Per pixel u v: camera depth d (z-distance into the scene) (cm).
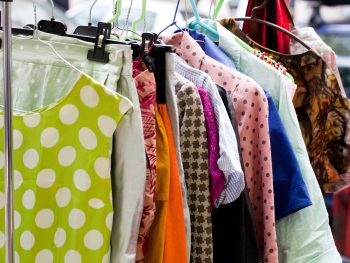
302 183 113
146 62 87
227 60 124
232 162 96
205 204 98
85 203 82
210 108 99
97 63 87
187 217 94
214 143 98
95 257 82
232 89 111
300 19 231
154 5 231
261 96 108
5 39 70
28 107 92
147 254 92
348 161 151
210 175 98
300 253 115
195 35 128
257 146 109
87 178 82
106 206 82
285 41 154
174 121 91
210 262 99
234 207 101
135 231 84
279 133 114
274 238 109
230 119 104
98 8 216
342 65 228
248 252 103
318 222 115
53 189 85
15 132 85
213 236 104
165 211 91
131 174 83
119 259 85
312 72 141
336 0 221
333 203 231
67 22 213
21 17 207
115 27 128
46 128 84
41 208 85
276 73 121
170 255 92
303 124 144
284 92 120
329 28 230
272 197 109
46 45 91
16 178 86
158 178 90
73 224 83
